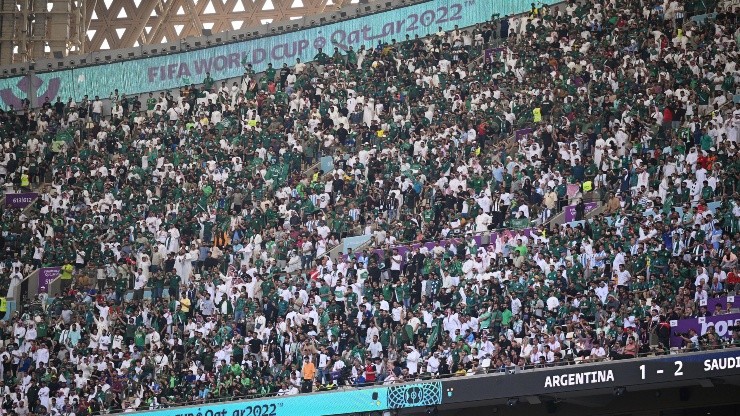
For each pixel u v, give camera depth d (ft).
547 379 506.89
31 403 604.49
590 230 577.02
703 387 495.41
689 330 500.33
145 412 579.89
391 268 610.65
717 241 547.08
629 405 510.99
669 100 647.15
